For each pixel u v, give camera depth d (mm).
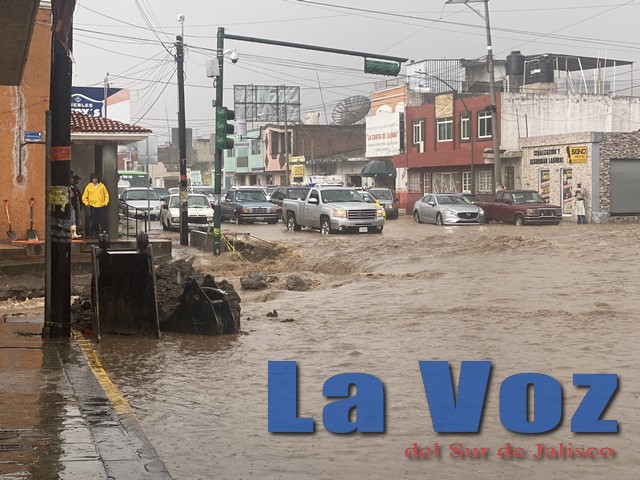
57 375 9656
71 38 12141
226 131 27203
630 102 57531
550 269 21141
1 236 22906
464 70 72750
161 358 11312
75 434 7129
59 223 12367
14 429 7270
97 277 12953
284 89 96125
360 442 7262
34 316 14984
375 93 71625
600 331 12531
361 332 13094
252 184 98000
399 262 24688
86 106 40719
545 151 49938
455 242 28656
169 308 13695
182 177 32250
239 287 20422
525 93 54906
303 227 41156
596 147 46406
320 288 19812
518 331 12711
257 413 8273
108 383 9336
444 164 58719
